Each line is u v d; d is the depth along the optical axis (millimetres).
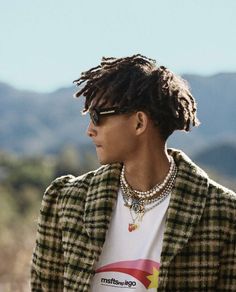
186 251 3635
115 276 3646
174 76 3713
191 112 3738
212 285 3652
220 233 3656
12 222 22391
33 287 3906
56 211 3848
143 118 3662
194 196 3701
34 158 81000
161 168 3734
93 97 3678
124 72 3662
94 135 3705
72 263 3713
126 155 3703
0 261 11406
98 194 3754
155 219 3684
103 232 3684
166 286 3600
